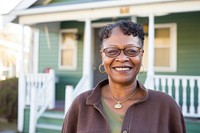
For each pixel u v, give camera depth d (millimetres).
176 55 7387
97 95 1605
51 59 9344
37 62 9562
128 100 1558
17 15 7430
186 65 7285
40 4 8078
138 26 1539
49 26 8703
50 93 7383
